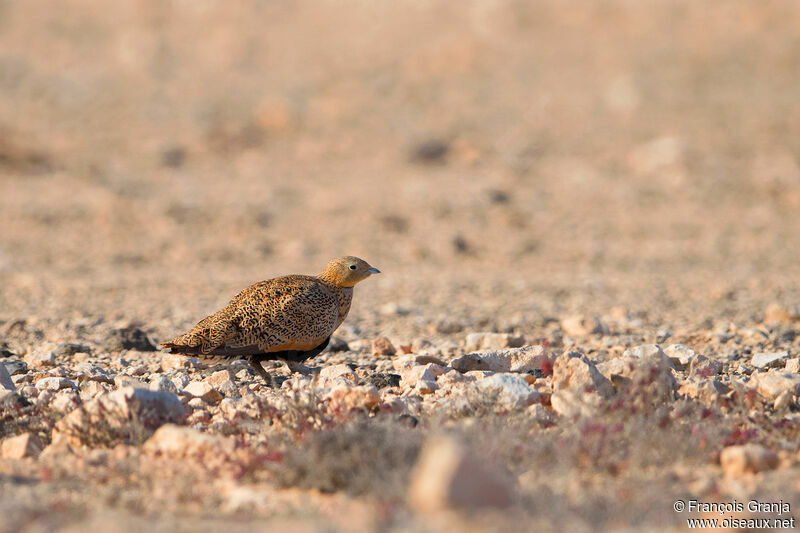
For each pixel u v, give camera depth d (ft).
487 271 68.54
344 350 37.04
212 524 16.29
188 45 173.47
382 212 88.17
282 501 18.02
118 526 16.02
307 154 115.96
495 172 106.93
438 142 115.34
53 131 122.01
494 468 18.07
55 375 30.42
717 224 85.40
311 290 28.50
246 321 27.66
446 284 60.18
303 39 176.24
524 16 176.24
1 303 50.85
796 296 53.21
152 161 110.63
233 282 60.49
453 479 15.67
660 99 134.21
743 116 125.18
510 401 23.38
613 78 145.07
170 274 64.69
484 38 167.73
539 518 15.94
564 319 43.68
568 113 130.82
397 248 77.05
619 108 131.23
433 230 83.25
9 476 19.52
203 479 19.53
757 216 88.28
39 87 143.54
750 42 156.97
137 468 19.95
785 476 19.17
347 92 144.87
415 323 44.34
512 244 78.43
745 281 60.39
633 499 17.29
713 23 166.61
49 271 64.85
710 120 124.16
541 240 80.38
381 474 18.13
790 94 133.80
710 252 75.41
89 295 54.44
